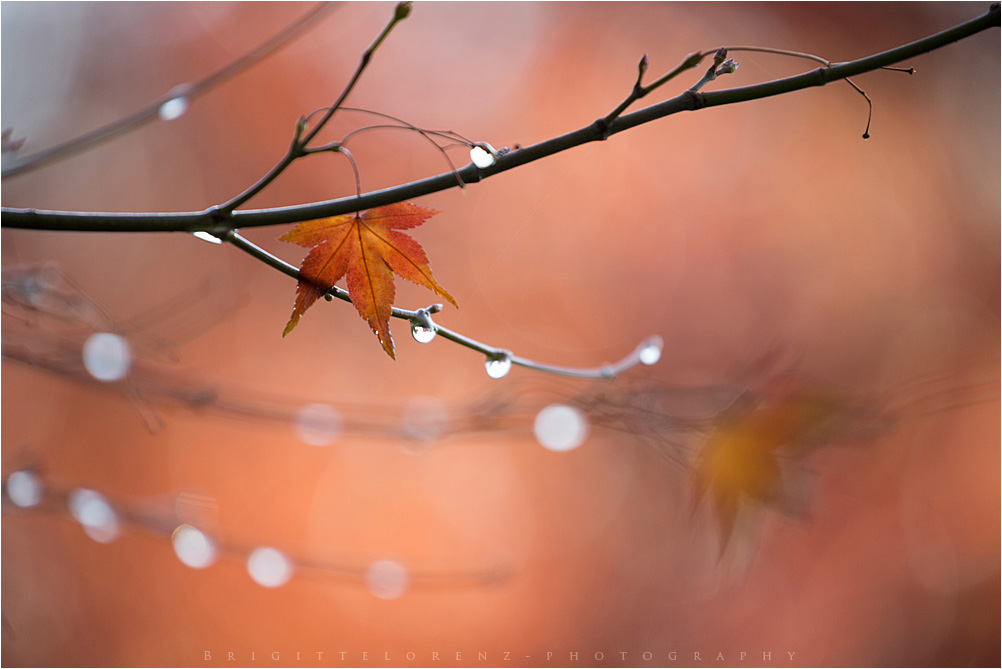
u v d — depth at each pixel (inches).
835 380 74.0
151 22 71.7
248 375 66.3
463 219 72.6
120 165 67.8
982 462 70.1
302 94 74.3
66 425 59.3
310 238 28.1
